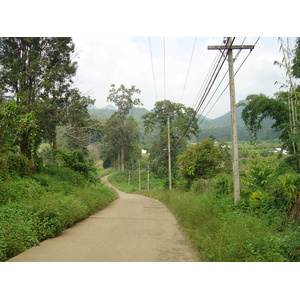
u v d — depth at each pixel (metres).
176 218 13.42
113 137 66.44
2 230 6.80
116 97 63.53
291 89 11.43
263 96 16.77
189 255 6.71
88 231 9.96
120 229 10.41
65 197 13.65
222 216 9.02
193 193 18.23
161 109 55.75
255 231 6.55
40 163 18.19
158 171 60.66
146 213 15.89
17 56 18.23
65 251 6.98
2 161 13.07
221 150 23.80
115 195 30.89
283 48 11.30
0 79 17.50
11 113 13.06
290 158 13.19
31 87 18.39
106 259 6.27
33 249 7.18
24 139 17.03
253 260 5.32
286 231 6.51
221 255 5.73
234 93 11.27
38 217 8.91
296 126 9.26
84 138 28.55
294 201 8.12
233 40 10.52
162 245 7.78
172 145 49.09
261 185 11.50
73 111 19.98
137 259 6.30
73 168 22.95
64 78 19.56
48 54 18.89
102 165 99.69
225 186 14.31
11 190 11.51
